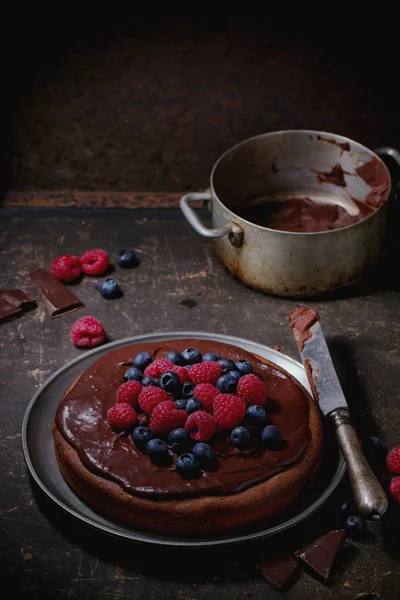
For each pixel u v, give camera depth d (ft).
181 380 3.06
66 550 2.93
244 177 3.99
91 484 2.90
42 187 4.23
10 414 3.30
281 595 2.85
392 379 3.42
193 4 3.85
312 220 3.94
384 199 3.60
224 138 4.14
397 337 3.57
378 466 3.13
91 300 3.72
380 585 2.87
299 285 3.63
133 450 2.94
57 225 4.06
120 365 3.18
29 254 3.91
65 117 4.09
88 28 3.90
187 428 2.91
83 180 4.23
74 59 3.97
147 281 3.80
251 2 3.85
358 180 3.95
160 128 4.11
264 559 2.90
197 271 3.84
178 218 4.11
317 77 4.00
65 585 2.86
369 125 4.10
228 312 3.67
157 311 3.67
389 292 3.75
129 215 4.12
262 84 4.02
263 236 3.54
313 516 3.00
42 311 3.67
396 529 2.98
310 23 3.89
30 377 3.42
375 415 3.29
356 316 3.65
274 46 3.94
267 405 3.06
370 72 3.98
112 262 3.89
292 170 4.02
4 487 3.09
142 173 4.21
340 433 2.99
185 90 4.03
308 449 2.98
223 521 2.86
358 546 2.95
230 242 3.64
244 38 3.92
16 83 4.01
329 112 4.08
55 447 3.03
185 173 4.22
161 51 3.95
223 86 4.02
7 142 4.14
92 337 3.52
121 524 2.91
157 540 2.79
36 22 3.89
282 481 2.89
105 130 4.11
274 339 3.56
